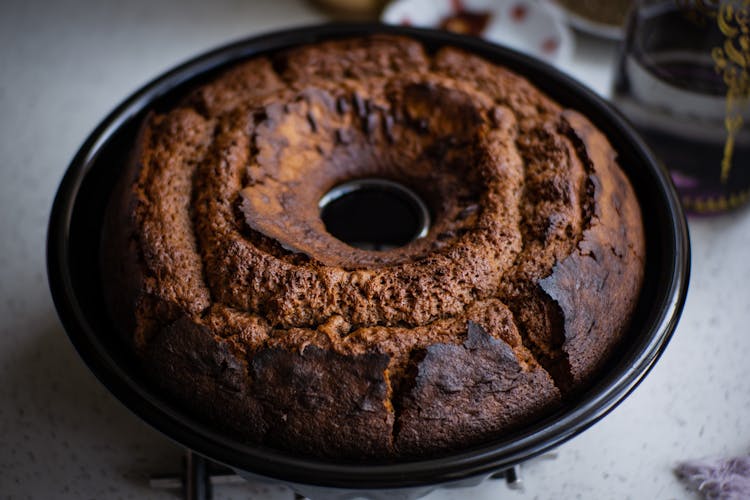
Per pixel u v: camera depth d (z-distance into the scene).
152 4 0.79
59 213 0.48
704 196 0.62
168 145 0.50
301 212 0.48
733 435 0.53
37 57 0.74
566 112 0.50
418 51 0.54
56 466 0.51
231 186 0.47
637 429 0.53
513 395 0.43
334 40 0.56
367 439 0.43
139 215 0.47
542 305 0.45
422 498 0.50
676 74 0.58
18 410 0.54
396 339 0.43
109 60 0.74
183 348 0.44
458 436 0.43
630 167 0.50
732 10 0.54
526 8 0.74
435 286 0.45
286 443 0.43
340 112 0.51
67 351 0.56
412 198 0.50
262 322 0.44
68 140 0.69
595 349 0.45
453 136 0.50
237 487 0.51
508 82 0.52
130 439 0.53
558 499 0.50
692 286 0.59
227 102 0.52
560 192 0.47
